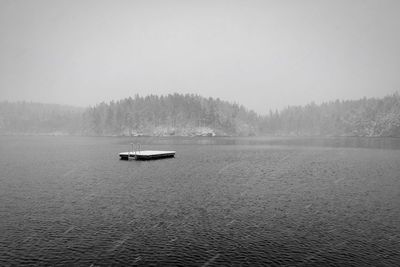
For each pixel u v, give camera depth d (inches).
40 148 4660.4
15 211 1186.0
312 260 775.7
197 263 761.0
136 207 1247.5
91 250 832.3
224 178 1935.3
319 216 1125.7
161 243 879.7
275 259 781.9
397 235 937.5
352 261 770.2
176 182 1796.3
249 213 1163.3
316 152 3978.8
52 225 1027.3
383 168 2395.4
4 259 778.8
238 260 775.7
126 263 760.3
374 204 1293.1
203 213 1163.9
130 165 2586.1
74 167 2458.2
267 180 1866.4
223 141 7165.4
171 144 5812.0
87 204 1293.1
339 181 1829.5
